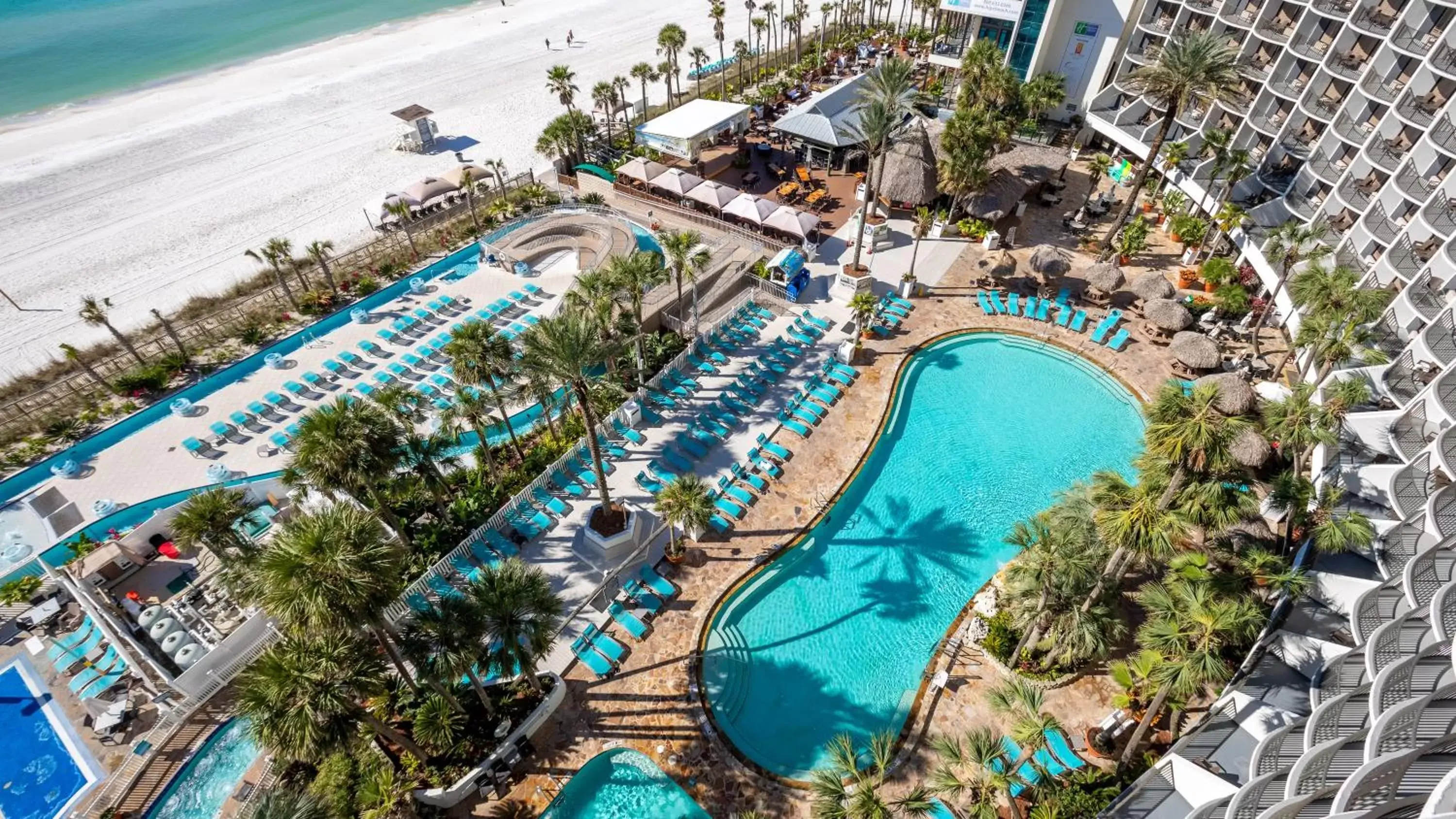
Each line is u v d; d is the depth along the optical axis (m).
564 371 25.06
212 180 63.81
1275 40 48.16
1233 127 52.62
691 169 59.91
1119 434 36.09
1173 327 39.88
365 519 18.98
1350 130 42.00
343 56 96.56
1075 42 61.59
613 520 30.14
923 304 44.62
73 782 23.38
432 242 53.12
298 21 115.31
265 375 41.28
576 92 80.69
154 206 59.62
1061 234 51.12
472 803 22.03
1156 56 54.00
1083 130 62.56
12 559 30.06
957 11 63.50
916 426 36.69
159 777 23.23
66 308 47.56
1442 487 26.09
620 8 116.31
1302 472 31.30
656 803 22.09
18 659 26.72
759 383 38.47
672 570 28.97
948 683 25.11
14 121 76.81
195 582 28.66
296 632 17.55
